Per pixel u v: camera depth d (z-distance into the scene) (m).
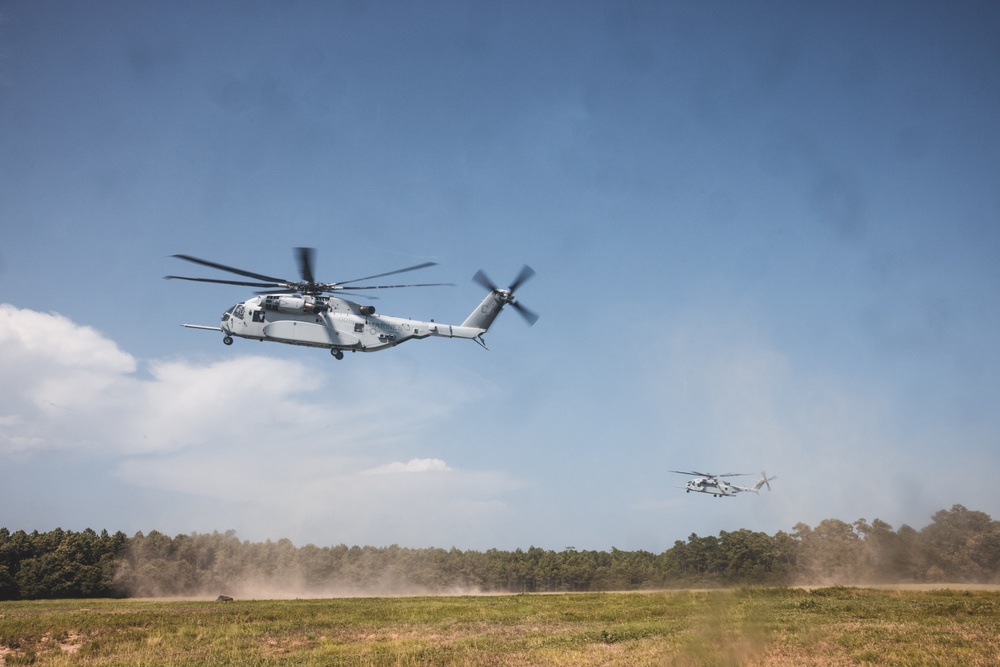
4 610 42.62
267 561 113.81
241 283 44.34
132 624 33.22
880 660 22.06
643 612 40.38
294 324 45.09
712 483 99.88
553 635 30.61
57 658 25.95
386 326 46.69
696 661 23.48
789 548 122.00
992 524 105.75
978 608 36.09
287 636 31.84
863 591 53.41
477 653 25.92
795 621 32.66
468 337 49.53
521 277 51.31
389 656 25.84
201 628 32.72
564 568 128.75
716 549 123.62
